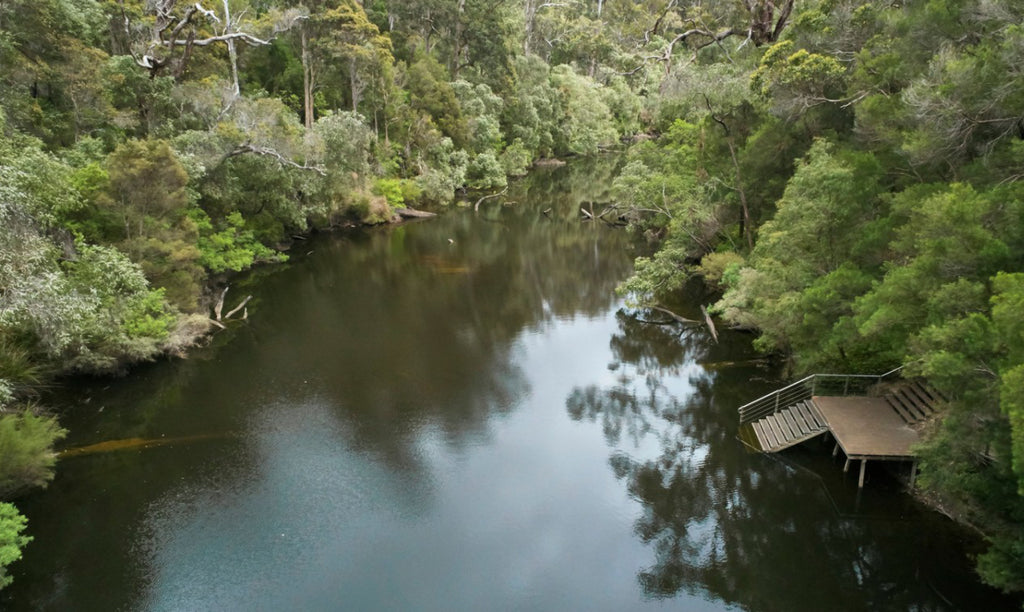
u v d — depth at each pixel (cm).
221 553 1400
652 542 1459
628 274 3609
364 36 5056
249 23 4550
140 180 2347
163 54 3712
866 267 1652
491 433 1923
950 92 1409
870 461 1678
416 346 2580
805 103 2227
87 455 1748
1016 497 1110
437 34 6956
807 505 1550
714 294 3112
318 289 3309
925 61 1752
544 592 1311
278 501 1580
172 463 1725
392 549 1427
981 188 1380
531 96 7431
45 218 1698
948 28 1677
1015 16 1484
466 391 2192
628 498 1616
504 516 1545
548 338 2684
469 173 6247
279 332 2697
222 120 3484
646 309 3006
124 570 1344
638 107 8612
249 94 4722
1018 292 937
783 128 2512
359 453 1798
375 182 4941
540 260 3916
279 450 1805
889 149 1822
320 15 4853
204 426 1917
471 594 1301
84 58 2936
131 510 1530
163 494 1594
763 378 2238
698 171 3438
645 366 2403
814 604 1269
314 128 4162
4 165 1596
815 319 1650
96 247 1984
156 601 1265
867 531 1445
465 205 5672
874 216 1711
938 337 1087
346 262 3834
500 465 1759
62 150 2627
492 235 4594
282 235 4003
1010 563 1113
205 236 3241
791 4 2970
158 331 2214
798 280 1806
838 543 1430
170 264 2470
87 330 1900
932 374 1153
